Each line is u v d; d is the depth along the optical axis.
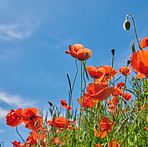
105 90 0.71
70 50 0.77
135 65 0.49
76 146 0.83
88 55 0.77
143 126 0.79
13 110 0.90
